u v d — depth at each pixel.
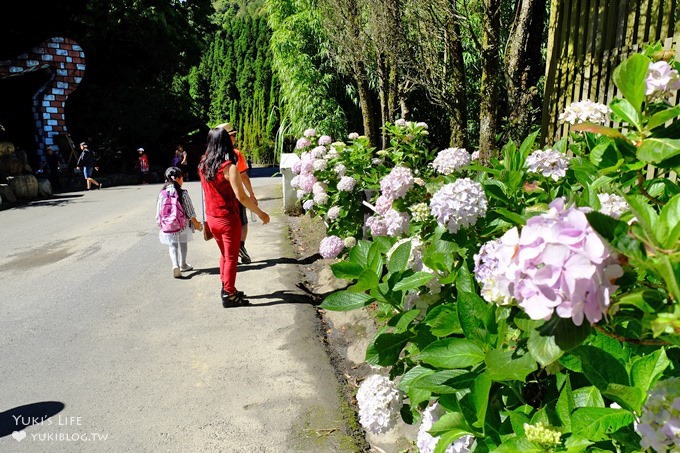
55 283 6.56
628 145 1.66
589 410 1.25
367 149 6.80
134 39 26.41
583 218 1.01
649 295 1.02
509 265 1.07
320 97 14.96
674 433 1.06
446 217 2.18
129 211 12.80
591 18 4.22
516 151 2.76
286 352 4.25
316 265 6.82
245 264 6.98
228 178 5.12
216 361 4.15
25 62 21.72
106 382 3.89
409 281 2.21
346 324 4.75
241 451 3.00
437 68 6.08
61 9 24.22
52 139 23.14
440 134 10.70
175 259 6.48
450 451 1.77
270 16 16.48
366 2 7.67
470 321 1.63
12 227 11.10
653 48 2.08
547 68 5.02
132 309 5.45
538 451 1.30
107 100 26.88
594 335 1.37
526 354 1.36
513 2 8.03
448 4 5.34
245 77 41.25
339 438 3.07
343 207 6.20
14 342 4.73
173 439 3.14
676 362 1.36
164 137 31.66
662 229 1.07
